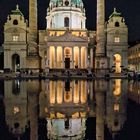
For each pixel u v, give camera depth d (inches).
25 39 4842.5
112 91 1309.1
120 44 4923.7
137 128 492.1
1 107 776.9
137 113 659.4
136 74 3380.9
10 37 4830.2
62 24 5270.7
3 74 3818.9
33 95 1126.4
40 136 440.5
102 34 4146.2
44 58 4995.1
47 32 5103.3
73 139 423.5
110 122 550.0
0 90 1382.9
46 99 983.6
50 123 544.7
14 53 4827.8
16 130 481.7
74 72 4224.9
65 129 490.3
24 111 702.5
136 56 5019.7
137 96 1081.4
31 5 4069.9
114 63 4948.3
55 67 4822.8
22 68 4566.9
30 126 516.1
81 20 5428.2
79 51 4832.7
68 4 5319.9
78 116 624.7
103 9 4092.0
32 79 2906.0
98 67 4183.1
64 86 1674.5
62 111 700.7
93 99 977.5
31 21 4097.0
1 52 5580.7
